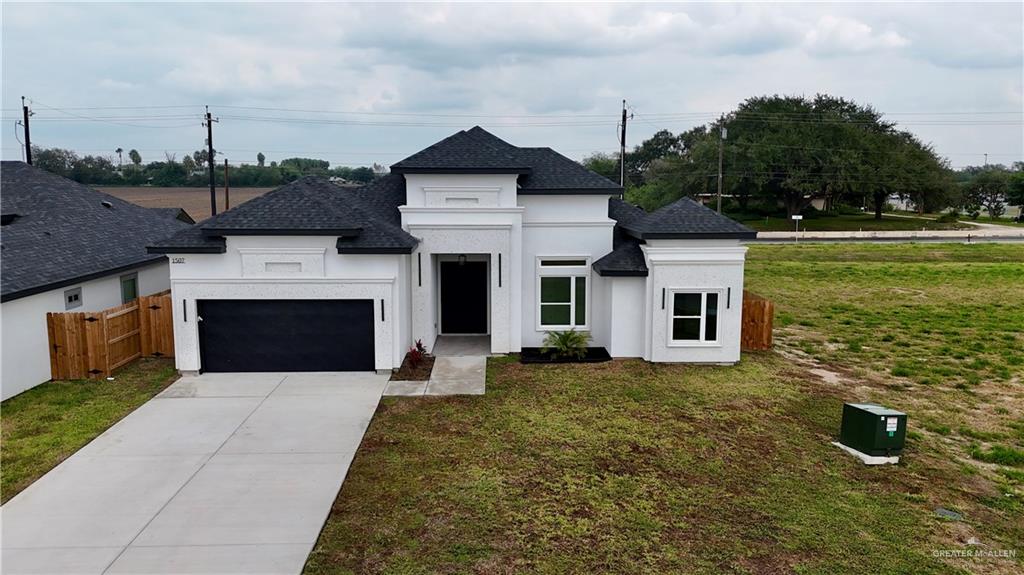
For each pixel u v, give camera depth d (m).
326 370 14.91
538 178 17.12
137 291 18.70
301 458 10.12
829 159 67.50
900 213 87.62
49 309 14.40
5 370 12.91
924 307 24.33
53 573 7.03
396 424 11.61
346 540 7.71
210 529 7.96
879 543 7.73
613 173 90.06
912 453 10.54
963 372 15.39
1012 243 48.56
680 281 15.46
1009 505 8.79
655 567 7.17
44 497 8.82
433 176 16.06
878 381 14.66
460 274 18.48
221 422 11.70
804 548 7.59
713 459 10.15
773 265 36.34
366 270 14.53
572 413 12.22
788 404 12.87
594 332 17.36
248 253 14.35
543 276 17.14
